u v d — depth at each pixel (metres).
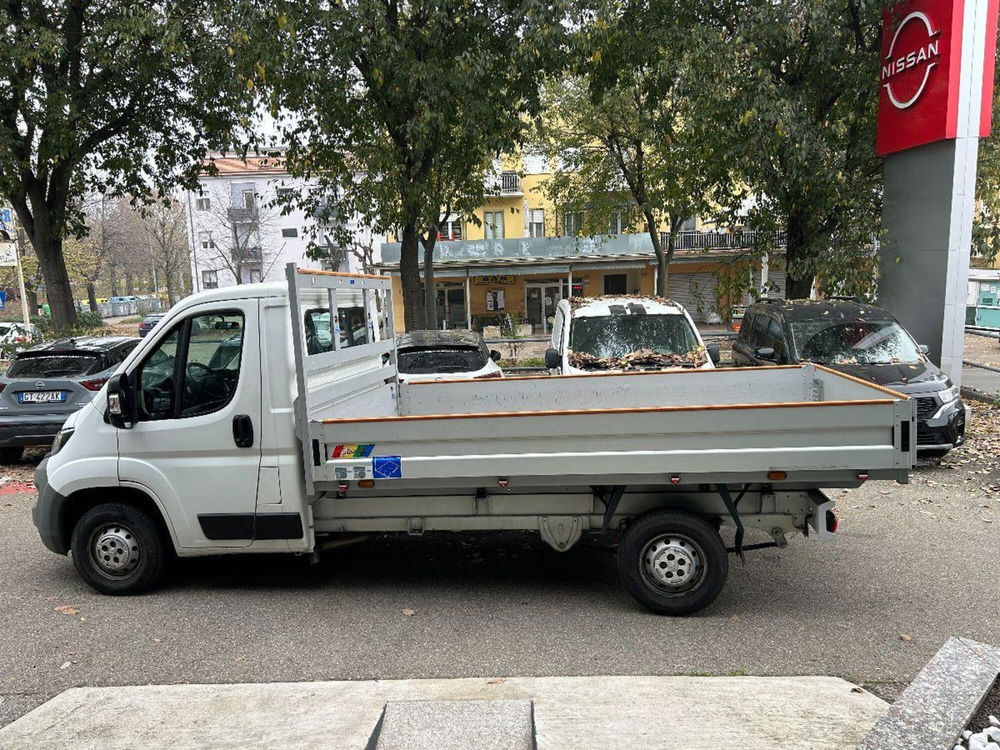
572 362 8.23
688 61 12.91
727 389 5.80
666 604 4.64
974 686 3.21
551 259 36.84
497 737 3.12
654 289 39.16
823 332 9.51
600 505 4.81
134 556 5.11
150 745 3.22
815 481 4.41
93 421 5.02
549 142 24.14
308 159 16.16
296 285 4.55
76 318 16.38
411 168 13.96
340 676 3.95
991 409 11.62
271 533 4.85
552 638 4.39
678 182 19.77
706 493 4.69
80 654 4.28
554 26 11.91
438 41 12.77
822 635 4.38
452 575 5.52
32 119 13.29
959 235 10.82
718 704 3.41
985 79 10.52
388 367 6.30
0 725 3.52
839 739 3.06
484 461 4.48
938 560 5.66
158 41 13.14
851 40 13.41
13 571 5.72
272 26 11.70
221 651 4.29
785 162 13.38
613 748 3.01
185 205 51.34
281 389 4.75
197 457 4.86
